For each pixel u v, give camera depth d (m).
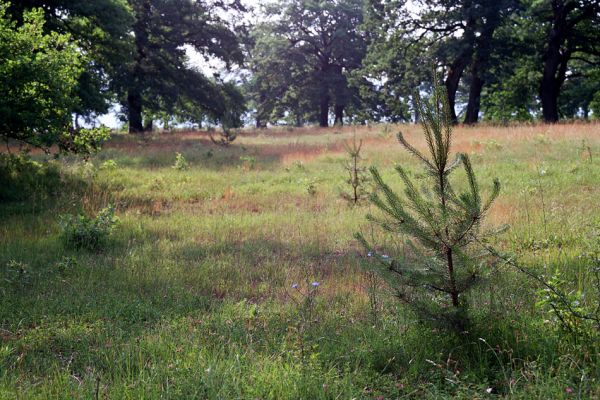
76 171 15.34
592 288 5.14
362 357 4.30
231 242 8.73
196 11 40.12
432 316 4.30
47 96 12.04
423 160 4.33
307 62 59.72
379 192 11.97
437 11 36.84
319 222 9.90
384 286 5.99
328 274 6.89
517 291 5.36
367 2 40.62
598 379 3.58
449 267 4.22
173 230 9.66
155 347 4.52
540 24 34.88
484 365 4.02
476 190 4.08
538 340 4.21
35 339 4.79
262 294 6.27
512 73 36.94
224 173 17.16
